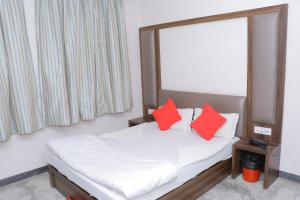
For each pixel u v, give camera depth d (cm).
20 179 335
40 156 353
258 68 300
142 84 460
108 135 338
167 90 409
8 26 293
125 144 300
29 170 345
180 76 394
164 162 225
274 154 287
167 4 392
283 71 283
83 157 250
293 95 285
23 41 308
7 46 295
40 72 332
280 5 274
